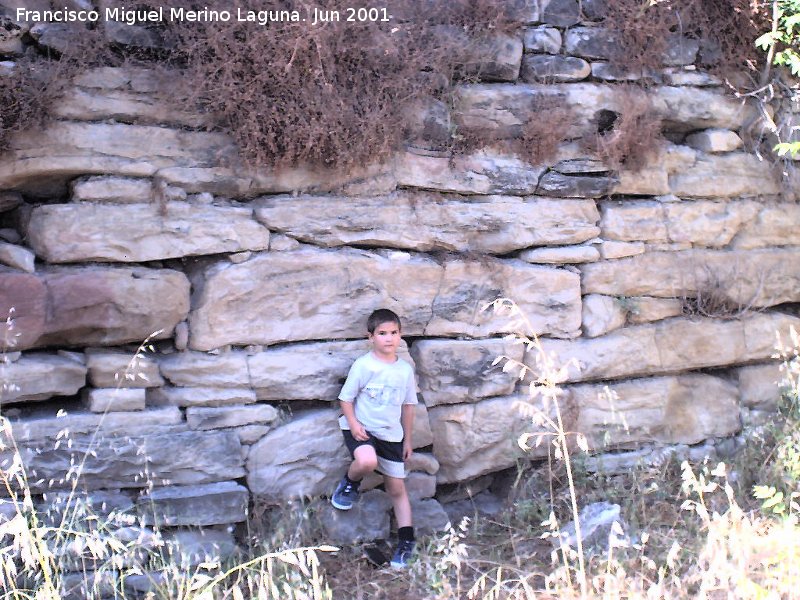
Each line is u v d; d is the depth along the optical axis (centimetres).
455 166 461
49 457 382
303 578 384
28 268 388
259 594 315
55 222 392
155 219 408
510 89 475
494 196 472
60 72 389
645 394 502
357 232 445
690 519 422
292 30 409
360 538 432
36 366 385
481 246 471
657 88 507
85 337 397
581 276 490
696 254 514
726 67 521
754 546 362
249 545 402
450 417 459
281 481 426
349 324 443
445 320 461
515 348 472
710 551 335
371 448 412
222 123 421
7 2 387
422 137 457
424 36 458
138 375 405
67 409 400
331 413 441
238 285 421
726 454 518
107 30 403
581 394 488
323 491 436
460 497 480
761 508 402
